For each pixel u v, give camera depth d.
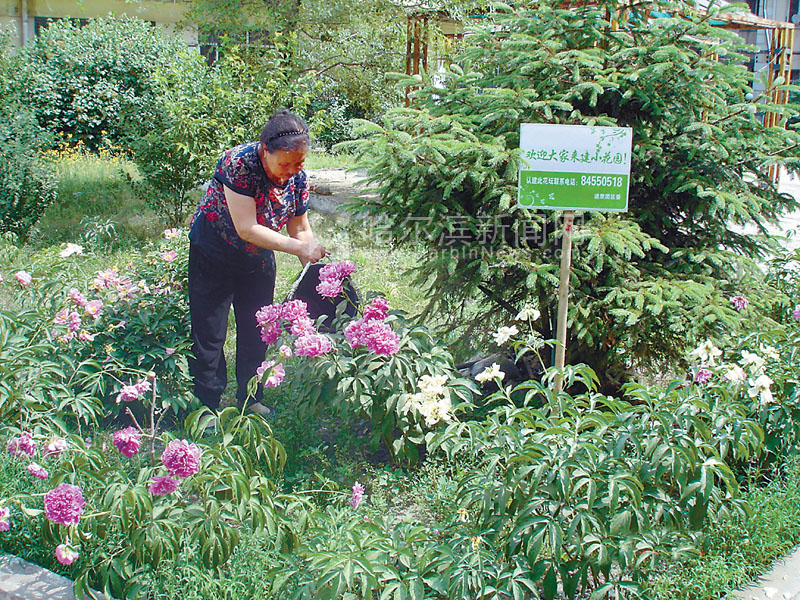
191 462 2.61
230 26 11.35
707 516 2.93
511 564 2.68
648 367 4.55
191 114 8.84
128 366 4.21
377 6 11.48
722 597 2.88
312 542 2.75
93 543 2.91
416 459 3.63
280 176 3.90
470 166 4.11
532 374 4.98
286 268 7.53
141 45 14.97
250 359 4.44
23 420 3.60
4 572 2.93
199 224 4.08
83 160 13.16
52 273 4.87
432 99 4.76
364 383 3.55
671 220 4.62
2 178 8.16
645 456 2.83
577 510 2.64
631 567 2.72
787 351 3.84
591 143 3.70
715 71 4.24
